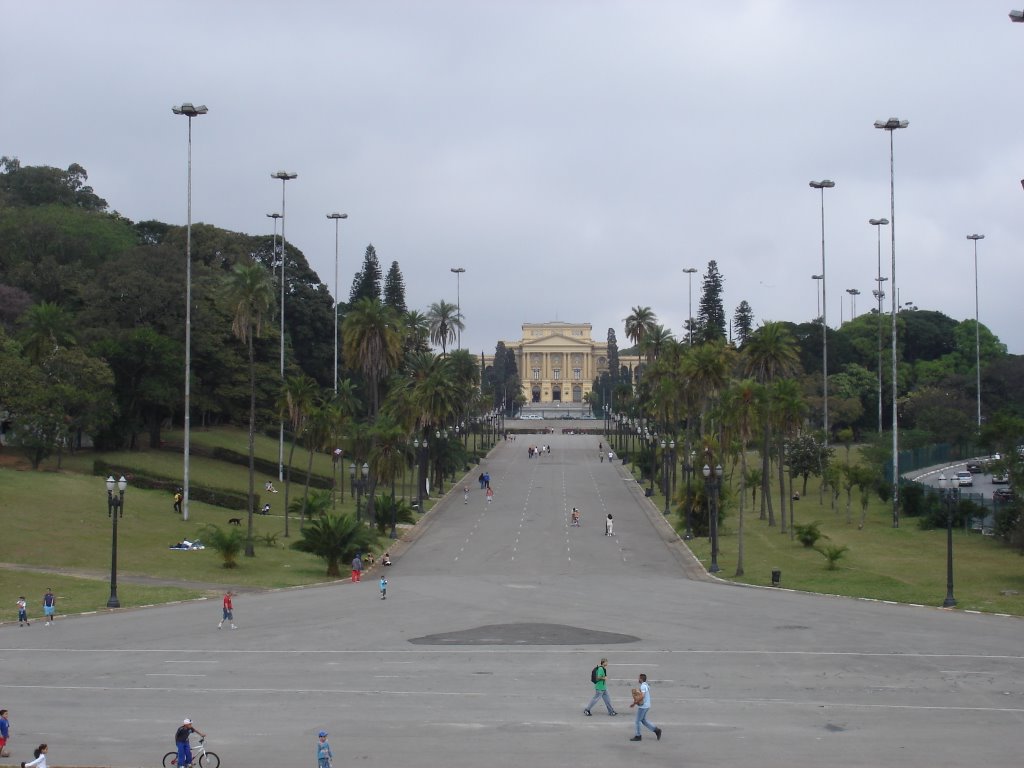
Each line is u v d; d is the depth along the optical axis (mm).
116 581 67938
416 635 57656
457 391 142125
